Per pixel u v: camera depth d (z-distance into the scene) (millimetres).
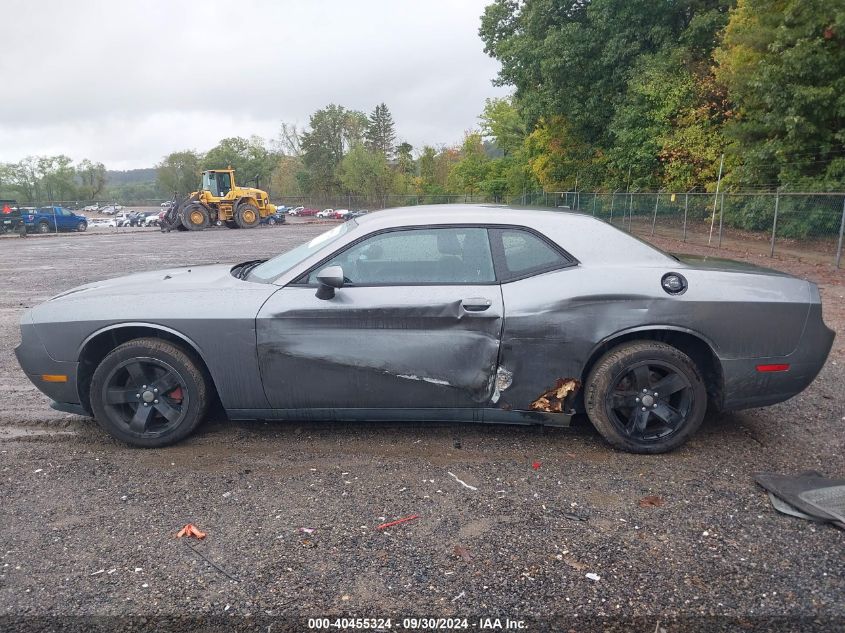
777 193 15422
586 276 3678
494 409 3793
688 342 3824
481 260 3771
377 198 60906
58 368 3883
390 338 3674
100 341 3916
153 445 3908
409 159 86375
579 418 4383
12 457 3809
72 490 3377
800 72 16297
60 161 97312
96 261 15805
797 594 2447
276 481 3467
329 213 59875
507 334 3635
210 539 2879
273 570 2635
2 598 2459
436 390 3736
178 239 24609
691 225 20406
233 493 3328
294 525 2998
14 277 12672
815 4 16094
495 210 3992
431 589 2500
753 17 18297
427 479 3471
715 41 23172
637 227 23656
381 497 3270
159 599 2449
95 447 3959
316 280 3773
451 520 3029
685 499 3225
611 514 3074
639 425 3717
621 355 3646
